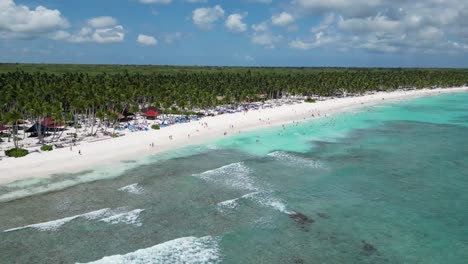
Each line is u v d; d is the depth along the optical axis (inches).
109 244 1379.2
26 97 3599.9
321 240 1437.0
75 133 3139.8
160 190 1916.8
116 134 3196.4
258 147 2883.9
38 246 1354.6
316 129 3708.2
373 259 1307.8
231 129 3614.7
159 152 2679.6
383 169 2321.6
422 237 1465.3
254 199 1818.4
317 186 2010.3
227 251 1348.4
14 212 1624.0
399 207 1745.8
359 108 5442.9
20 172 2150.6
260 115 4532.5
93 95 3900.1
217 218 1609.3
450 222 1592.0
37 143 2829.7
